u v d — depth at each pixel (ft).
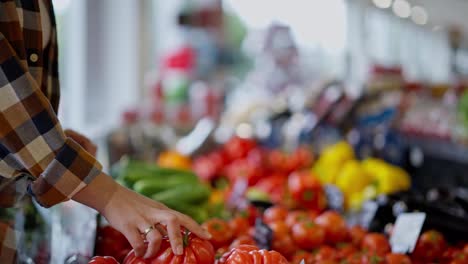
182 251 3.93
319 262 5.76
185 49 16.69
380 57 20.57
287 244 6.05
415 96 15.20
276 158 10.21
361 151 11.10
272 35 16.88
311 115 12.17
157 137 11.60
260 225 6.08
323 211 8.34
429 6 17.72
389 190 9.21
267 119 12.56
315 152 11.48
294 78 16.53
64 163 3.92
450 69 18.75
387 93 13.15
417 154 11.25
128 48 16.17
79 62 15.31
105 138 10.71
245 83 18.81
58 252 5.75
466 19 17.54
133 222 3.94
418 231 6.17
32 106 3.92
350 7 20.49
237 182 9.55
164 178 7.80
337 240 6.46
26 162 3.93
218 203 7.82
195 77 18.37
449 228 6.41
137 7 16.42
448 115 15.40
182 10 19.51
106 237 5.45
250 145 10.96
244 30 22.71
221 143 11.74
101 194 3.97
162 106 13.47
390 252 6.30
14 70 3.90
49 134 3.93
